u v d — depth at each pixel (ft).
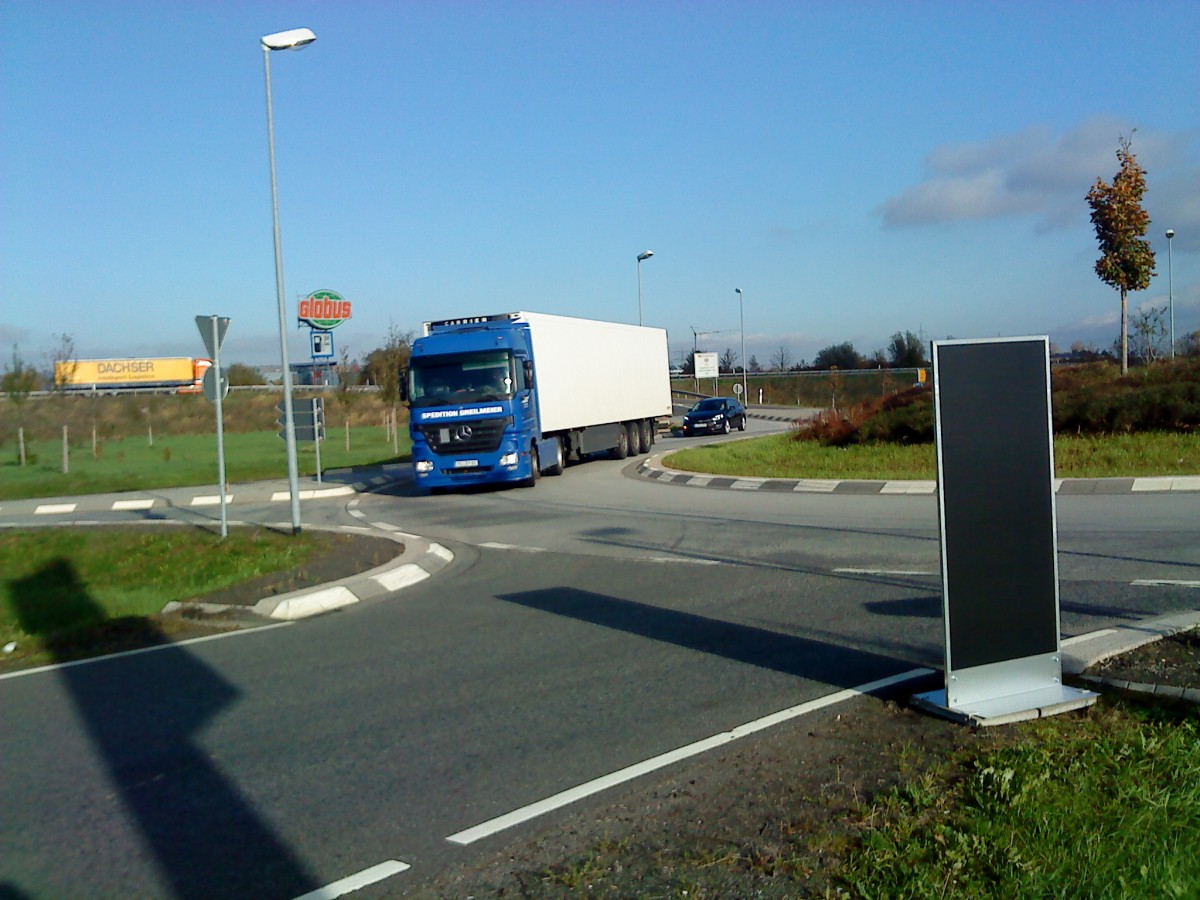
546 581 37.14
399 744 19.63
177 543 49.73
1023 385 19.31
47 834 16.12
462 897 13.23
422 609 33.45
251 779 18.17
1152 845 12.98
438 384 72.54
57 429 148.46
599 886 13.17
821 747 17.95
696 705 20.99
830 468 69.97
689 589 33.91
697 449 92.17
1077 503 49.85
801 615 29.07
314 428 83.25
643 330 109.29
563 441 88.89
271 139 49.93
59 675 27.04
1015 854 12.85
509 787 17.02
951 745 17.53
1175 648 22.56
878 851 13.35
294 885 13.96
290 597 34.81
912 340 225.76
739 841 14.23
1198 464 56.13
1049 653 19.75
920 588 32.07
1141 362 100.99
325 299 166.91
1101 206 81.05
